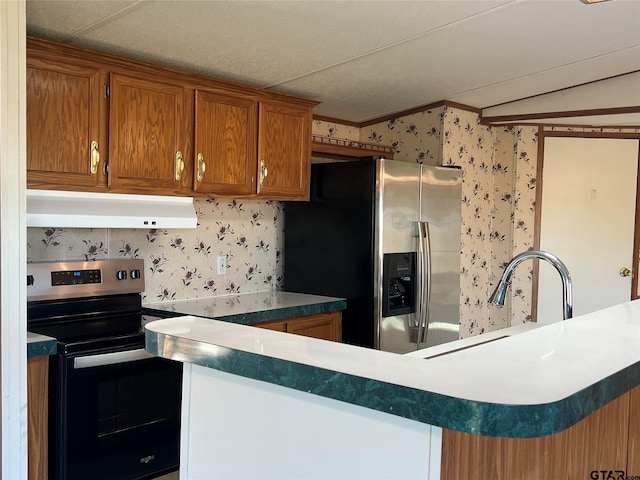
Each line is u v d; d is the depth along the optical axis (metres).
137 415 2.59
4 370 2.00
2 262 1.99
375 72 3.29
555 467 1.32
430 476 1.02
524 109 4.26
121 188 2.66
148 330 1.44
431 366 1.09
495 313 4.70
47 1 2.19
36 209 2.38
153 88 2.77
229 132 3.11
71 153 2.49
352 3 2.34
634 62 3.50
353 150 4.14
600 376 1.03
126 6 2.26
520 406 0.86
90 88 2.55
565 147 4.59
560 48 3.10
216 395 1.41
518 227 4.60
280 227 3.91
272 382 1.16
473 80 3.60
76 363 2.32
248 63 3.00
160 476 2.72
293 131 3.46
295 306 3.17
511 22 2.68
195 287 3.41
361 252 3.36
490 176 4.63
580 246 4.61
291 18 2.46
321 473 1.19
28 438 2.19
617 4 2.54
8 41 1.99
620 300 4.59
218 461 1.40
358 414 1.12
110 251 3.01
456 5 2.44
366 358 1.15
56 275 2.70
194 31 2.54
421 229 3.46
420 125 4.18
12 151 2.01
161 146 2.81
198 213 3.41
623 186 4.57
